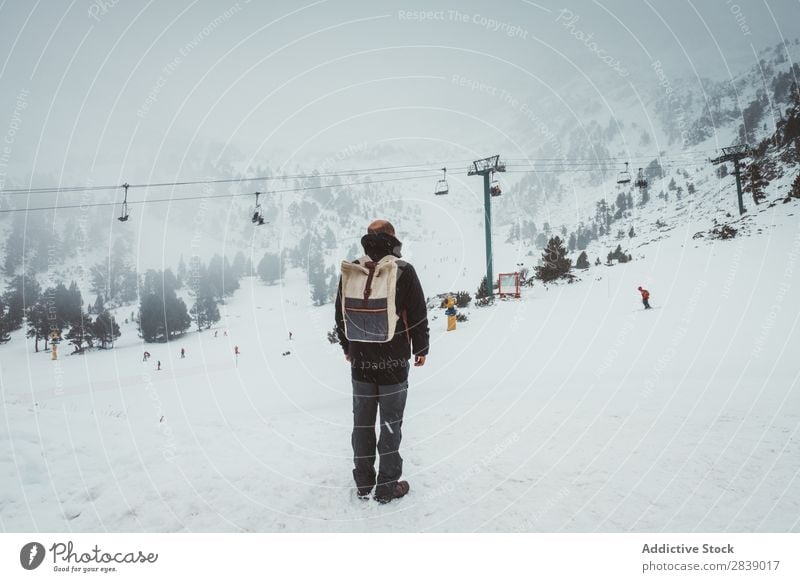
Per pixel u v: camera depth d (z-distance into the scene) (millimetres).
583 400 3977
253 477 2385
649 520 1777
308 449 2842
